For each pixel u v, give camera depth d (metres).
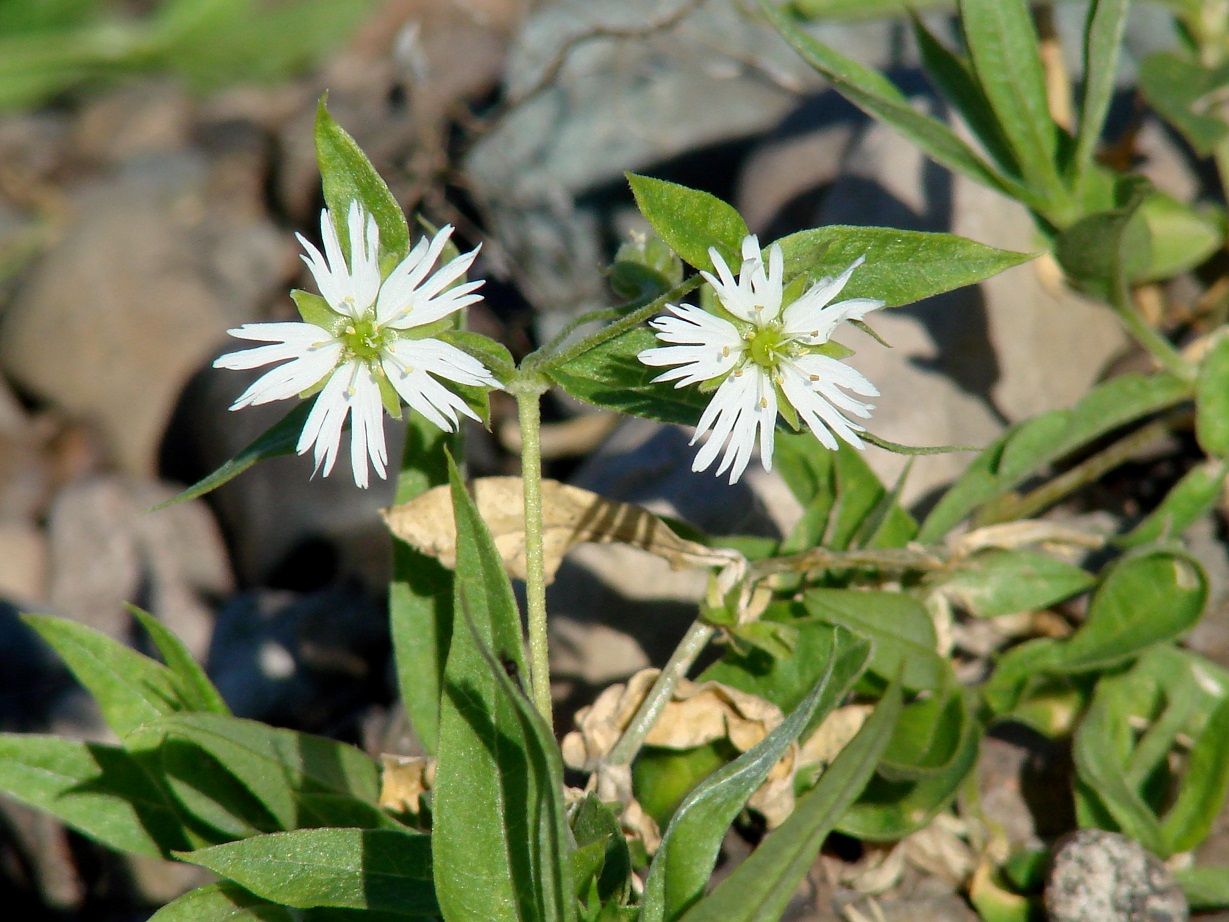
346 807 0.26
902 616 0.27
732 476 0.24
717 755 0.27
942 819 0.28
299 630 0.36
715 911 0.23
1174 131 0.36
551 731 0.22
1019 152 0.30
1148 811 0.27
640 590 0.30
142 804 0.27
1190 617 0.27
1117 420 0.29
